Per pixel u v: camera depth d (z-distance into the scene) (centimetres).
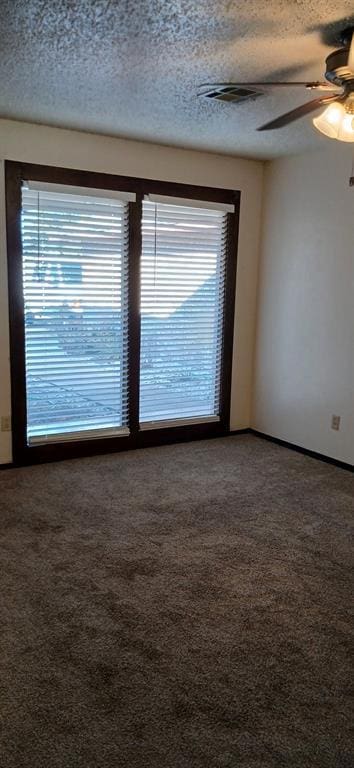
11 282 386
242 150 438
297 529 322
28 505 344
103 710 183
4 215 376
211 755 167
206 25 227
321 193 431
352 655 214
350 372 420
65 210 399
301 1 204
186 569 273
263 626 230
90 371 434
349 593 256
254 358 516
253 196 484
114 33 236
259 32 232
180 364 478
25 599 244
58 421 427
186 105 326
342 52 228
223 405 509
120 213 422
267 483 394
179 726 178
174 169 437
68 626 226
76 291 415
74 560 278
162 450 464
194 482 392
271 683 198
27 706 184
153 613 237
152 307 452
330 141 401
